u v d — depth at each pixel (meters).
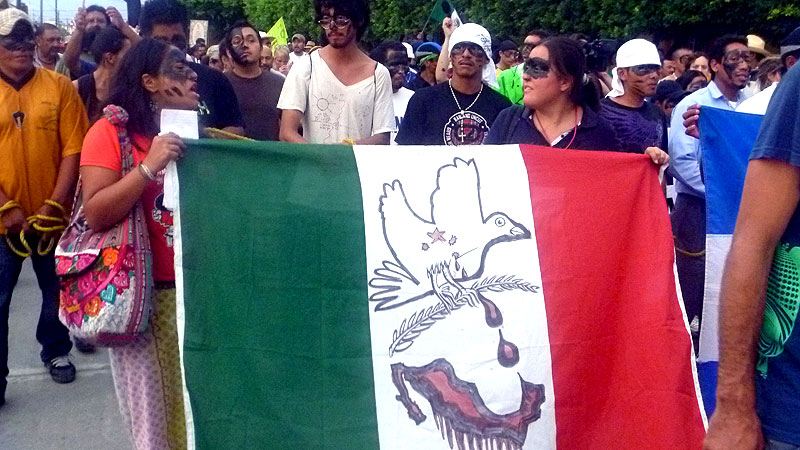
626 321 3.26
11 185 4.78
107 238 3.14
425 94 4.83
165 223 3.29
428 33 18.44
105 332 3.12
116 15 5.66
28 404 5.04
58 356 5.40
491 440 3.07
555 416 3.12
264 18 26.91
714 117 3.73
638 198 3.35
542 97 3.81
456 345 3.11
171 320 3.34
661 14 12.92
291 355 3.06
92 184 3.13
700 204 5.11
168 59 3.24
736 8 12.35
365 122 4.77
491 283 3.17
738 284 2.15
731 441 2.16
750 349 2.16
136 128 3.24
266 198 3.11
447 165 3.27
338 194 3.15
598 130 3.86
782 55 4.73
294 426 3.02
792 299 2.19
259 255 3.08
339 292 3.09
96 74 5.63
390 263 3.12
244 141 3.14
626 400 3.19
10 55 4.75
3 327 4.84
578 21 14.21
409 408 3.05
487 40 4.71
